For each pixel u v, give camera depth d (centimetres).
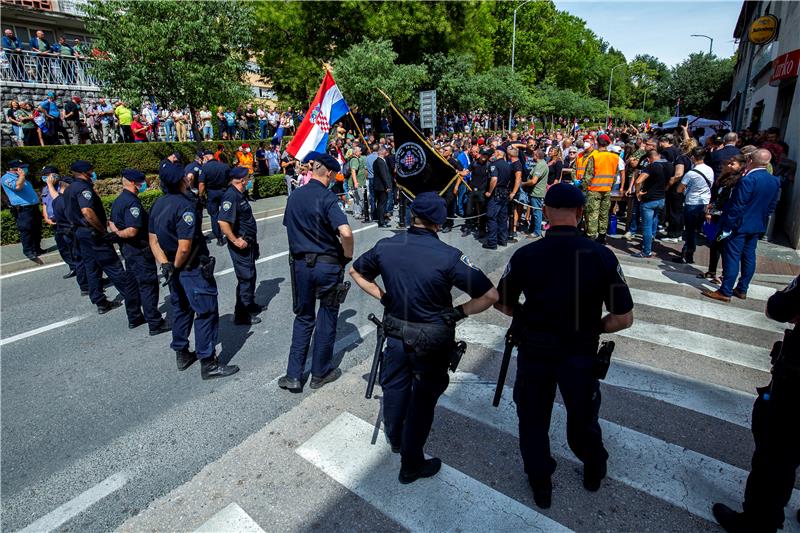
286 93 2589
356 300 617
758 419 242
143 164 1420
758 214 557
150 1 1300
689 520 265
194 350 485
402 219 1053
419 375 267
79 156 1283
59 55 1669
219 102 1532
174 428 362
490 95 2931
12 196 804
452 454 321
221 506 284
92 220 553
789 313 225
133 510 285
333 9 2344
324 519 272
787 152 901
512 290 261
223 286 689
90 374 446
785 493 235
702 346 471
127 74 1347
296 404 389
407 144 441
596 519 267
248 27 1538
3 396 411
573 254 242
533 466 264
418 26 2450
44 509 288
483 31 3106
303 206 377
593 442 264
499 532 260
